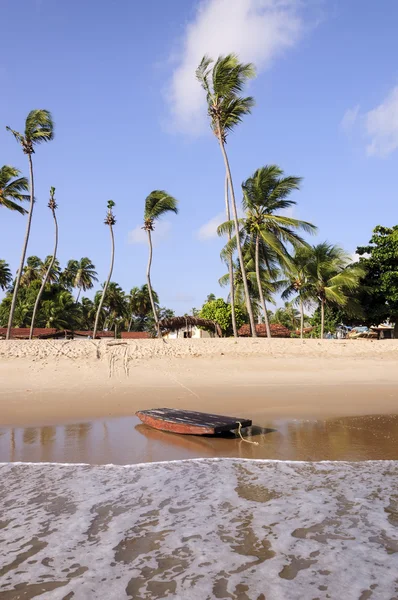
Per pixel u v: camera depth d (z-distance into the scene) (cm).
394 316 3597
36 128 3002
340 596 356
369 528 485
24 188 3284
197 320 2942
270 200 2992
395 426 1077
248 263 3500
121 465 770
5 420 1156
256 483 655
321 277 3262
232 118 2867
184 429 966
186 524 502
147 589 368
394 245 3328
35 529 491
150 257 3203
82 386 1655
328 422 1128
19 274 2931
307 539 460
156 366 1983
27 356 2012
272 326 5038
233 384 1731
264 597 355
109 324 8412
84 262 7769
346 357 2261
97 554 431
